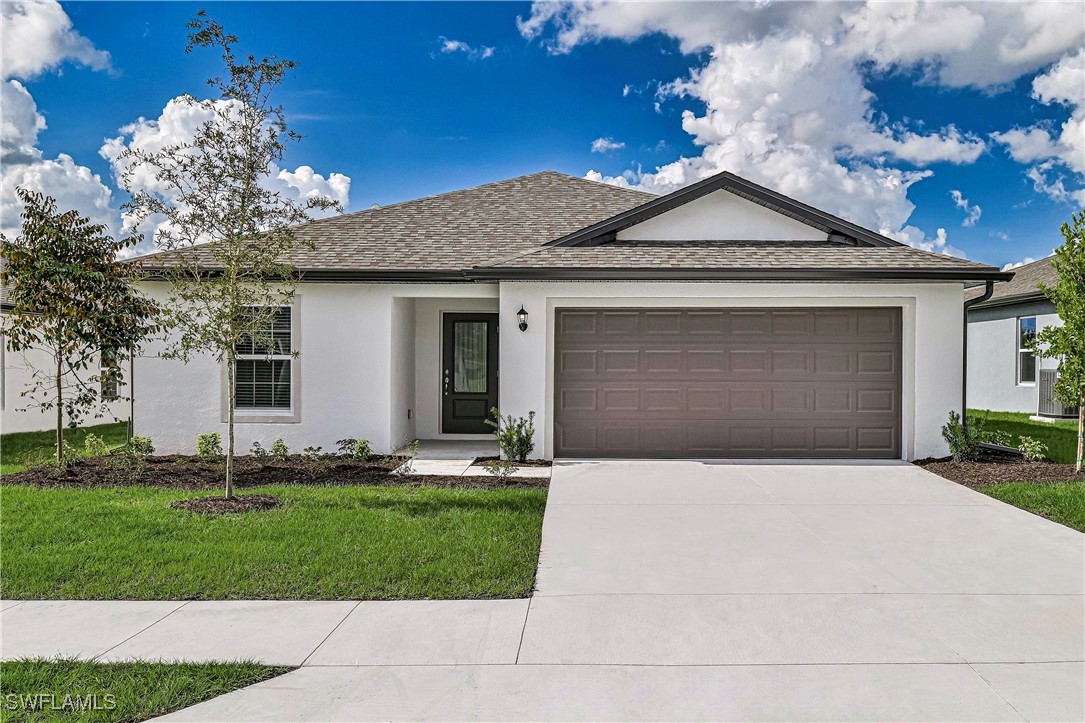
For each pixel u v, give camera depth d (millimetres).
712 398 10891
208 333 7484
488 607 4691
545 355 10758
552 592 5008
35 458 10805
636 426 10906
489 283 11375
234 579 5145
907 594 4961
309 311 11227
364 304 11242
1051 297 9898
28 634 4211
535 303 10750
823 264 10484
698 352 10891
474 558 5652
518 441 10516
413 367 13133
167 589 4965
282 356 11227
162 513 6977
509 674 3682
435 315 13273
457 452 11602
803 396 10852
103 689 3459
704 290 10680
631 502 7961
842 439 10844
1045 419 16859
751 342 10852
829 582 5234
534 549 5988
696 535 6598
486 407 13336
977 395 20312
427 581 5145
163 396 11203
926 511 7566
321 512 7098
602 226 11719
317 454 10438
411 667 3764
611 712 3277
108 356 10016
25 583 5047
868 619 4480
